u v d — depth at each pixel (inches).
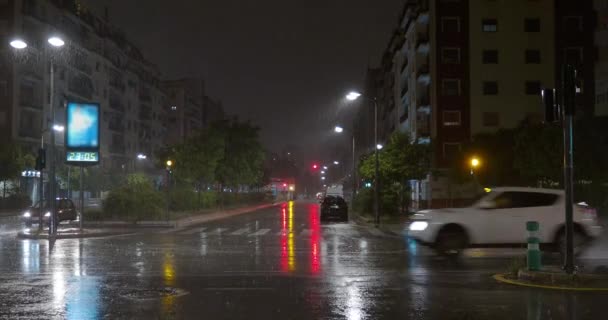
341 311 364.8
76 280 494.9
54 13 2792.8
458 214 695.1
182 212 1723.7
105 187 2856.8
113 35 3649.1
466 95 2412.6
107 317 347.3
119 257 683.4
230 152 2357.3
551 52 2411.4
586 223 693.3
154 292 433.4
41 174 1066.1
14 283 477.1
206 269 571.5
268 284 473.1
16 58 2477.9
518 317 346.9
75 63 2992.1
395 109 3334.2
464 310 366.3
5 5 2470.5
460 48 2423.7
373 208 1643.7
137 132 4001.0
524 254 727.1
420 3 2598.4
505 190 707.4
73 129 1072.8
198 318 344.5
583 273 471.8
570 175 469.7
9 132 2461.9
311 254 720.3
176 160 1994.3
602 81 2217.0
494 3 2421.3
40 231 1044.5
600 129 1300.4
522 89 2412.6
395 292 432.8
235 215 1903.3
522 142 1380.4
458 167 2021.4
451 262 633.0
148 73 4291.3
